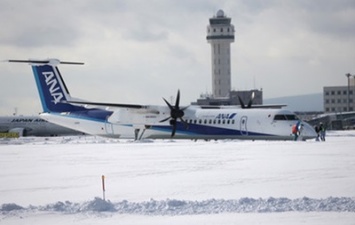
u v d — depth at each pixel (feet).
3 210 121.70
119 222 109.50
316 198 128.67
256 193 140.77
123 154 279.28
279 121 375.45
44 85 445.78
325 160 222.07
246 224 105.19
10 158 268.62
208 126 397.80
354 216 109.60
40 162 243.60
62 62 440.45
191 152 280.51
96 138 531.09
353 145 315.99
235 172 187.73
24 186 164.45
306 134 371.97
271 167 200.23
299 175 174.60
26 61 437.58
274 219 108.58
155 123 410.72
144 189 152.35
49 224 108.88
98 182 170.09
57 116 443.32
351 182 156.66
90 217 114.21
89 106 414.62
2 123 628.28
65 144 398.83
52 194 147.74
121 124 423.23
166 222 108.47
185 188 152.56
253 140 387.96
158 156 260.62
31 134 632.38
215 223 106.83
